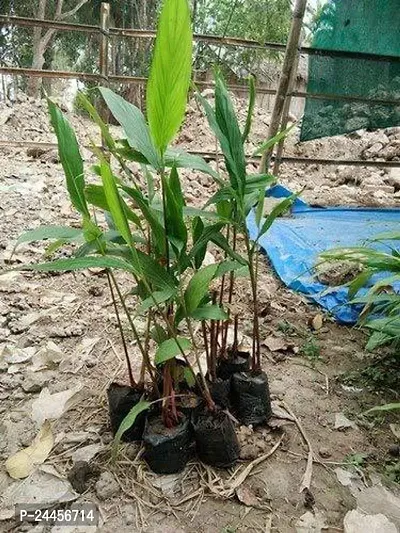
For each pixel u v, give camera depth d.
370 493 1.07
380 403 1.39
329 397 1.41
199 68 5.23
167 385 1.08
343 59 3.13
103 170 0.77
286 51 2.93
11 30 9.37
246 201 1.14
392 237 1.64
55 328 1.69
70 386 1.40
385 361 1.59
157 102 0.79
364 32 3.15
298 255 2.33
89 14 9.70
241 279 2.12
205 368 1.42
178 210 0.95
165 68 0.74
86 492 1.05
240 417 1.25
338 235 2.68
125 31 3.70
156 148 0.90
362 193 3.88
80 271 2.15
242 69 5.68
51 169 3.96
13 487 1.06
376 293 1.65
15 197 3.14
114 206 0.80
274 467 1.13
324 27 3.10
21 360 1.50
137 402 1.15
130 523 0.99
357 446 1.22
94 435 1.21
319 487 1.08
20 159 4.20
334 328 1.81
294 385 1.45
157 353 0.99
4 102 5.89
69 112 6.07
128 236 0.85
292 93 3.03
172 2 0.68
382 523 0.98
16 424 1.25
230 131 1.01
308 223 2.92
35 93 8.49
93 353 1.56
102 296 1.96
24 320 1.72
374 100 3.27
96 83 4.51
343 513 1.02
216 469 1.11
